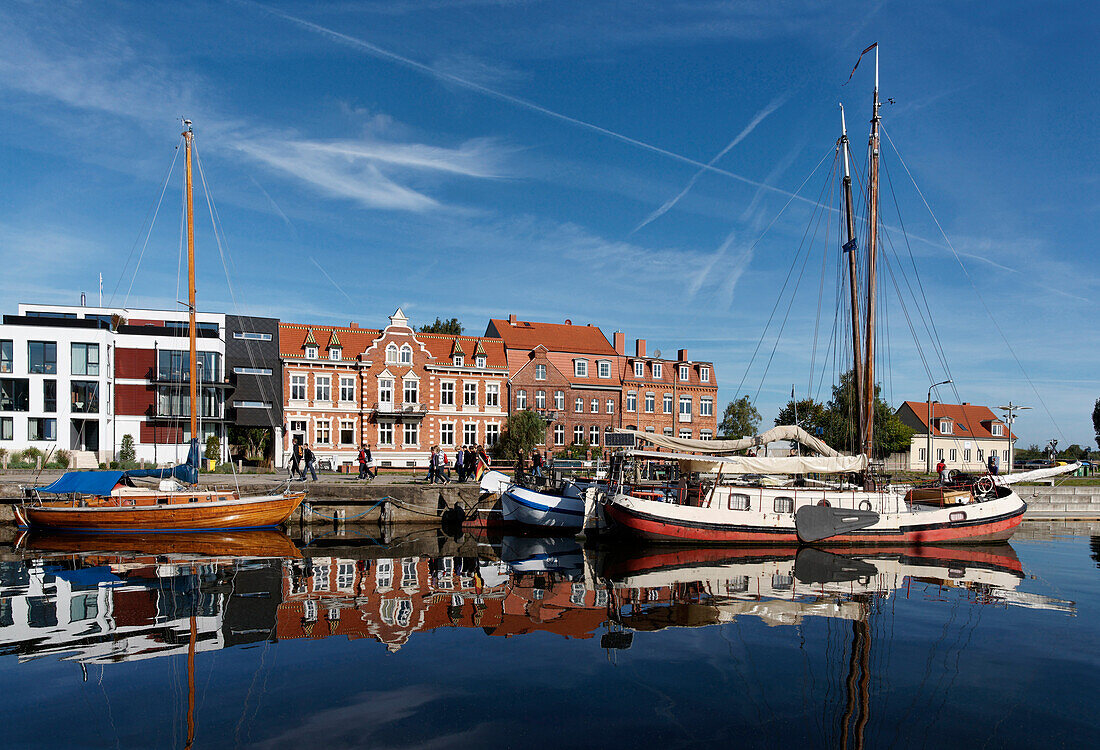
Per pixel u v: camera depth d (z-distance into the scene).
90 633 12.87
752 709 9.62
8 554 22.41
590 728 8.93
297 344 52.50
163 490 28.03
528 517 29.92
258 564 20.70
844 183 30.84
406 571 19.81
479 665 11.32
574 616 14.66
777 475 28.69
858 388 29.75
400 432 53.41
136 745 8.25
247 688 10.15
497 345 59.09
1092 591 17.73
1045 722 9.25
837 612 15.16
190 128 32.59
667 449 26.80
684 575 19.77
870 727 9.07
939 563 22.47
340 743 8.36
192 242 32.03
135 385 52.09
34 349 50.12
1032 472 29.41
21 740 8.36
